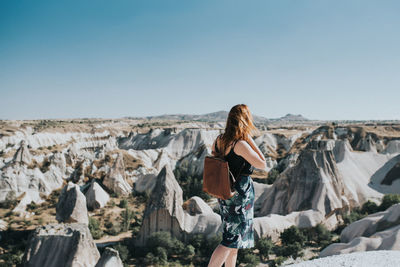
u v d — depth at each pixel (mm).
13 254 49344
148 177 90375
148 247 49438
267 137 120312
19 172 79875
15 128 122125
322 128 112312
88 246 34844
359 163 82375
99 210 72562
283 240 50594
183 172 103875
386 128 112750
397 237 34906
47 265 33562
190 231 51969
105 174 92000
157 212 52062
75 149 100500
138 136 158125
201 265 45188
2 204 73188
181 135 130500
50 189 83438
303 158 64750
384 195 64562
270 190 70312
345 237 47375
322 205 58125
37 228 36719
